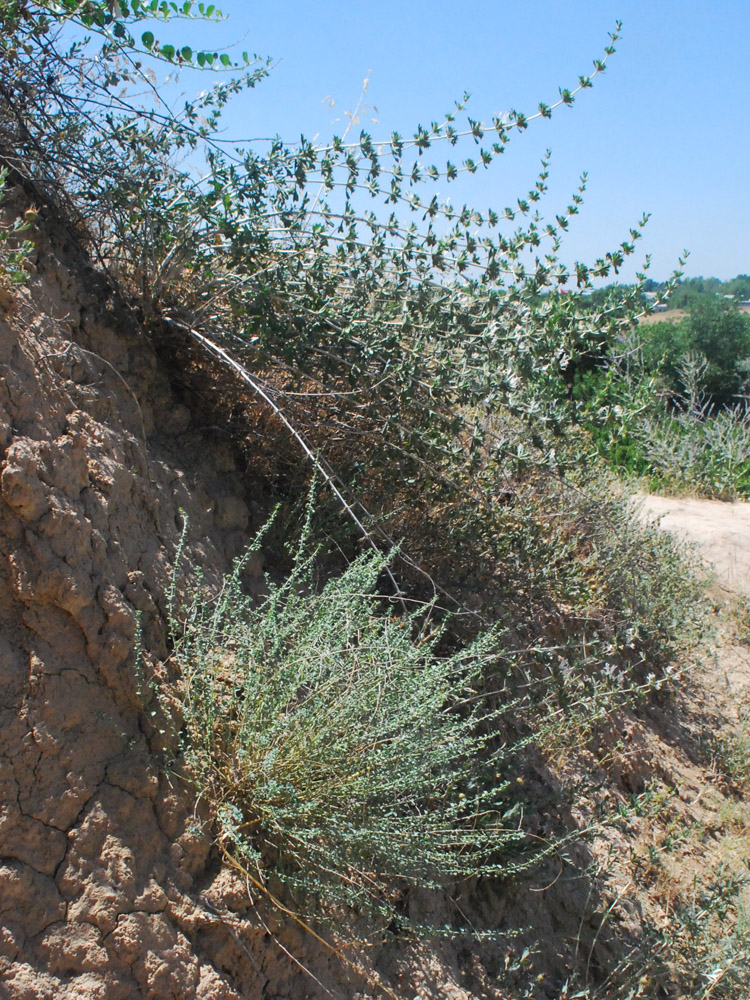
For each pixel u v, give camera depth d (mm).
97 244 3479
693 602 6008
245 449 3693
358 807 2580
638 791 4480
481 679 3432
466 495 3939
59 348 2904
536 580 4301
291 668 2598
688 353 13773
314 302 3436
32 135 3426
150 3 3180
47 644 2311
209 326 3535
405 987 2678
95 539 2525
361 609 3025
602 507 5312
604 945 3479
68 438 2623
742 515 8656
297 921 2402
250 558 3328
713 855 4336
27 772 2145
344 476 3721
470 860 3121
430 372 3592
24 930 1993
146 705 2430
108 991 2029
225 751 2553
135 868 2205
